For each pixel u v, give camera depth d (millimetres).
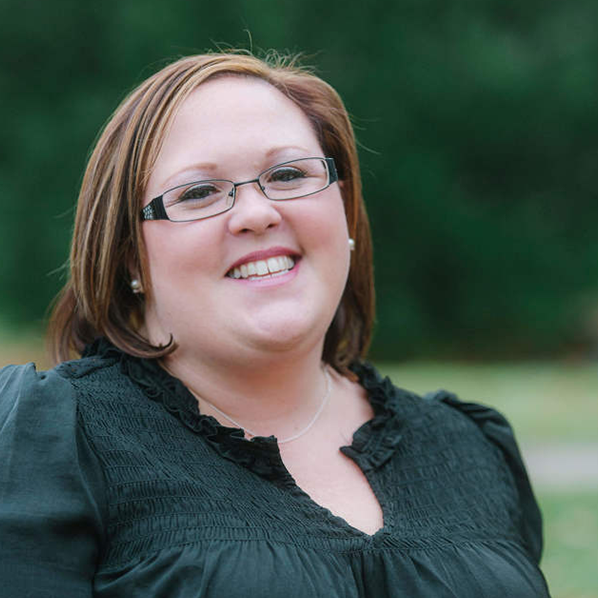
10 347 24328
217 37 22891
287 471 2795
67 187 23328
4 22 23328
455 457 3168
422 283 26281
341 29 24375
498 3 25562
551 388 16844
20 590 2387
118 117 2965
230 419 3002
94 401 2730
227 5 22859
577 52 24984
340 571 2625
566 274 25844
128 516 2568
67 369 2816
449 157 25531
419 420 3234
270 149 2865
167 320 2930
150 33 22781
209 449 2787
